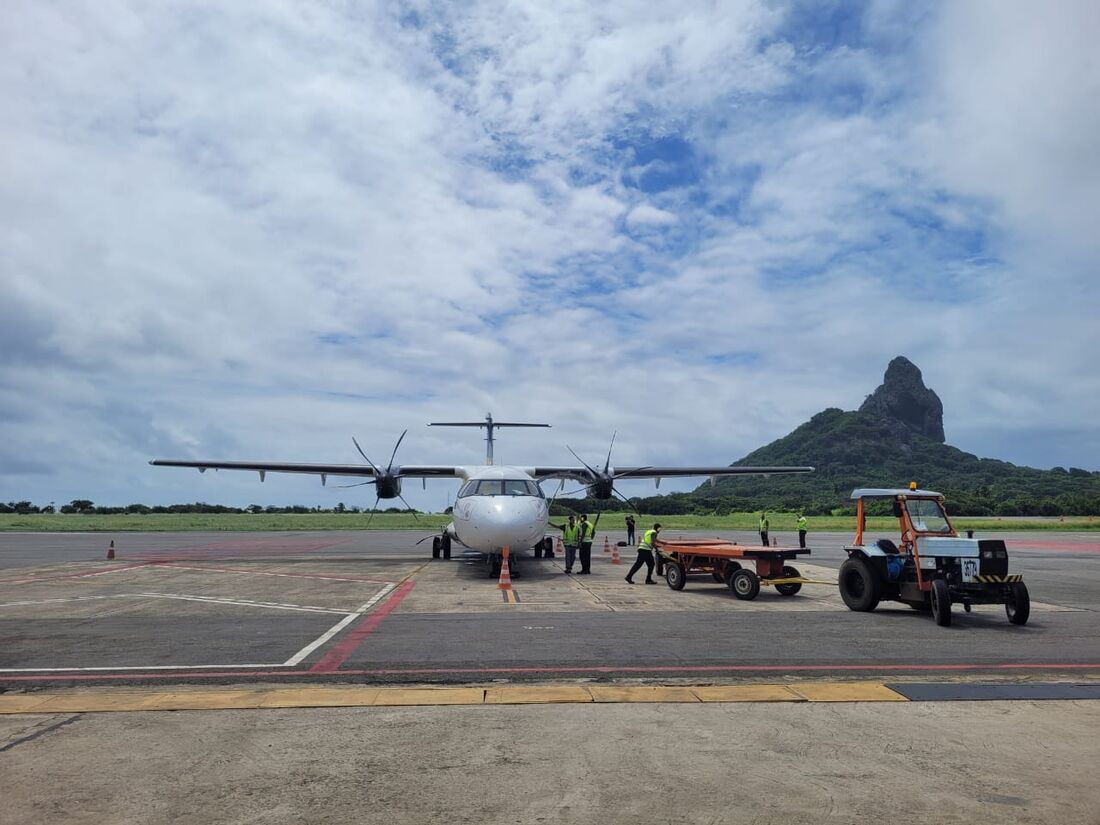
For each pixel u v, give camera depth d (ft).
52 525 190.19
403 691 24.73
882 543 45.32
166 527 184.55
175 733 20.17
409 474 92.99
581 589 55.67
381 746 19.02
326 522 223.10
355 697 23.97
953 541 40.60
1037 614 43.91
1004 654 31.50
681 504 287.48
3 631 37.06
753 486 484.74
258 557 87.97
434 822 14.35
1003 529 178.60
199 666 28.91
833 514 256.73
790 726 20.76
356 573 67.51
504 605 46.47
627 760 17.88
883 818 14.52
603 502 94.27
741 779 16.61
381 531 169.37
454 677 27.09
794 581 50.06
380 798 15.56
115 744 19.24
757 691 24.73
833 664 29.35
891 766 17.47
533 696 24.04
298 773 17.06
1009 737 19.75
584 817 14.56
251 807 15.10
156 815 14.71
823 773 16.98
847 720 21.39
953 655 31.22
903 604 48.39
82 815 14.70
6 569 71.77
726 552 51.34
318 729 20.53
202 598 49.85
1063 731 20.31
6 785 16.34
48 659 30.32
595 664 29.19
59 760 17.98
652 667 28.71
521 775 16.88
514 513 59.72
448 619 40.70
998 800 15.43
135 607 45.68
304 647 32.63
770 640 34.50
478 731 20.30
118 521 217.36
